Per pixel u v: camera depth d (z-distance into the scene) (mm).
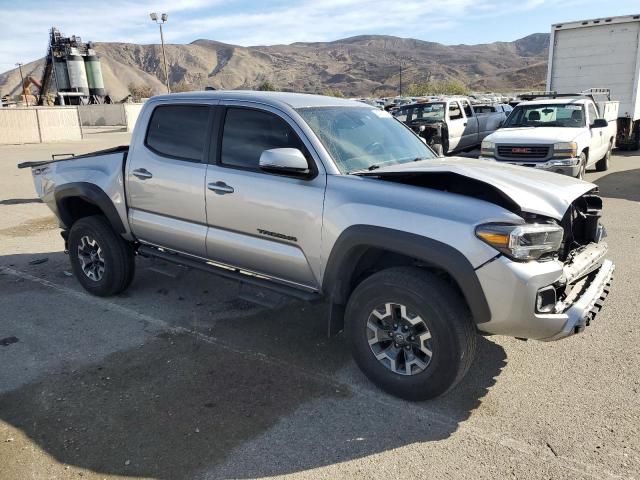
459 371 3314
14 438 3180
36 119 28281
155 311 5102
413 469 2914
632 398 3547
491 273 3117
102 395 3646
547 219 3418
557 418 3352
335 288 3736
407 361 3508
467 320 3312
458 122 15523
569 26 15812
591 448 3057
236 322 4844
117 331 4660
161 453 3055
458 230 3176
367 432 3242
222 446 3117
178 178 4512
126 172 4926
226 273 4449
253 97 4227
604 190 11070
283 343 4430
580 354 4164
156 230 4820
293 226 3859
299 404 3539
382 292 3465
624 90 15656
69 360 4145
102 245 5215
